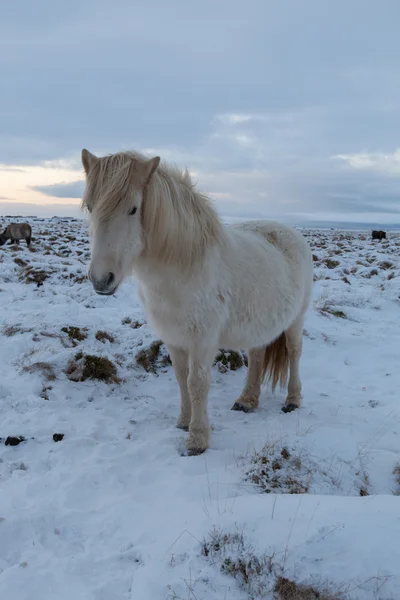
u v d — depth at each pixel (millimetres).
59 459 3305
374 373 5727
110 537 2484
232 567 2125
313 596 1936
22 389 4352
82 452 3422
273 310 3883
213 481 2986
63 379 4621
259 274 3736
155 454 3436
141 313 6801
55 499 2814
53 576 2166
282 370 4625
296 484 2947
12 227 17141
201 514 2500
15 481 2986
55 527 2545
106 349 5500
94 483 3010
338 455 3336
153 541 2398
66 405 4230
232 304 3566
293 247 4391
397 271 11453
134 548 2352
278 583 1996
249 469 3107
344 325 7531
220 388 5090
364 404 4723
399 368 5844
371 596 1876
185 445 3561
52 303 7258
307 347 6461
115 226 2811
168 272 3182
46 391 4395
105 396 4504
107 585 2123
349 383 5375
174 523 2492
